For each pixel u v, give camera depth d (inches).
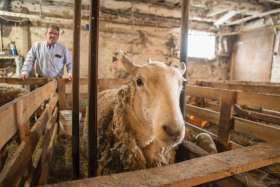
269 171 70.1
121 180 26.6
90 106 50.4
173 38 304.5
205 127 133.0
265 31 275.3
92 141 51.8
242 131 83.0
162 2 253.9
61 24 256.5
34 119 95.3
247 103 80.8
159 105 48.6
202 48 329.1
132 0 244.5
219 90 94.3
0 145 30.7
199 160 33.1
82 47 264.5
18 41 247.3
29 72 147.6
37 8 245.8
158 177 27.6
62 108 132.1
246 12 255.8
